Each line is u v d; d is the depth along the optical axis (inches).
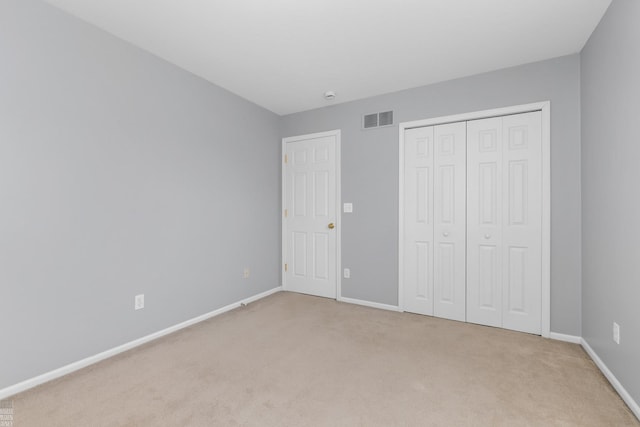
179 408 63.6
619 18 68.4
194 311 111.7
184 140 107.7
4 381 67.2
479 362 82.8
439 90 117.1
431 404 64.7
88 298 81.7
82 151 80.0
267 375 76.3
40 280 72.5
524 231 103.5
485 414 61.5
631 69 63.0
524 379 74.2
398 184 125.5
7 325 67.5
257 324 110.9
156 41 90.3
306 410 63.0
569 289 96.2
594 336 83.4
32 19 70.6
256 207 141.6
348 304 135.1
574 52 95.3
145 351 89.5
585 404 64.6
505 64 103.2
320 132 144.9
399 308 125.5
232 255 128.3
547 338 98.6
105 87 84.9
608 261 74.2
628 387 64.2
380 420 59.8
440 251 117.9
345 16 78.5
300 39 89.1
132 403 65.1
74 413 61.7
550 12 76.5
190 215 110.0
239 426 58.4
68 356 77.6
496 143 108.0
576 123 95.1
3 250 66.9
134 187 92.3
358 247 135.3
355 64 103.7
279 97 133.1
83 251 80.4
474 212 111.7
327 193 144.1
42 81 72.4
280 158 157.0
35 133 71.4
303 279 152.0
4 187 66.9
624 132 65.9
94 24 81.9
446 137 116.7
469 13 77.1
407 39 88.9
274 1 72.6
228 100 125.8
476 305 111.6
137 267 93.3
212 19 79.7
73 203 78.3
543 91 99.9
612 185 72.0
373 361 83.4
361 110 133.8
